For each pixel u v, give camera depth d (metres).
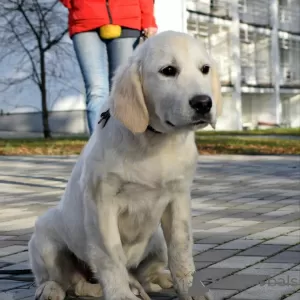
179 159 3.14
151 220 3.26
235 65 31.77
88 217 3.19
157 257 3.54
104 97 6.51
